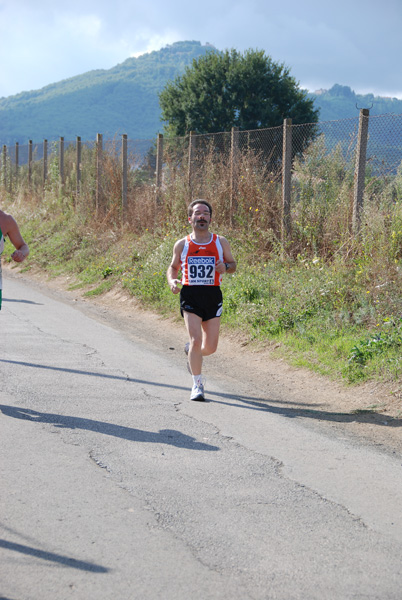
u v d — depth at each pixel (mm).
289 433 4988
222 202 12211
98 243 15680
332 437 4914
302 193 10367
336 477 4066
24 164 27109
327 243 9844
